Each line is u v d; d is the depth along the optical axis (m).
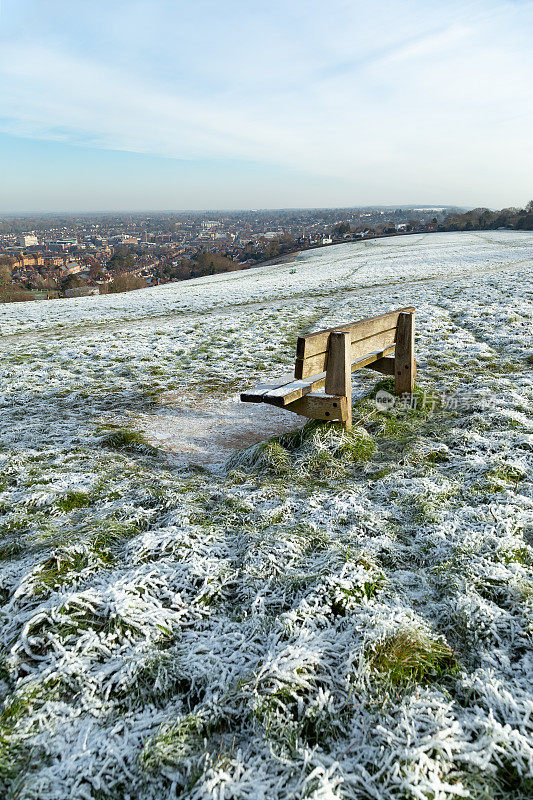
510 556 2.85
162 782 1.78
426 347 9.27
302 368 4.24
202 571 2.85
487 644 2.31
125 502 3.79
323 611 2.49
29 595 2.69
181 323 14.34
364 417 5.30
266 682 2.09
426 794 1.65
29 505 3.82
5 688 2.20
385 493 3.80
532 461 4.08
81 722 2.01
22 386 7.98
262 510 3.57
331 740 1.92
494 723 1.86
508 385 6.29
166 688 2.17
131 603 2.55
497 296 14.60
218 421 6.21
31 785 1.73
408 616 2.43
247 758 1.84
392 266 32.34
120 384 8.05
